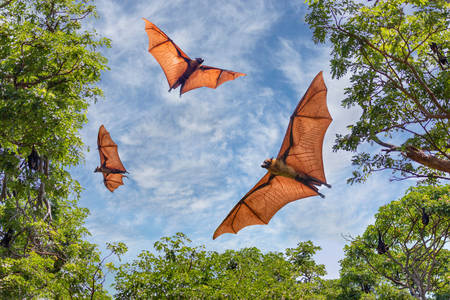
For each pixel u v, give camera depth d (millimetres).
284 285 18422
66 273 13672
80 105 16156
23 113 11906
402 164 14102
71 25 17047
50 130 12609
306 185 7082
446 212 19516
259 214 8141
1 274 12109
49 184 15289
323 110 6957
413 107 15031
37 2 16844
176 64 15977
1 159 12867
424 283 24094
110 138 13984
